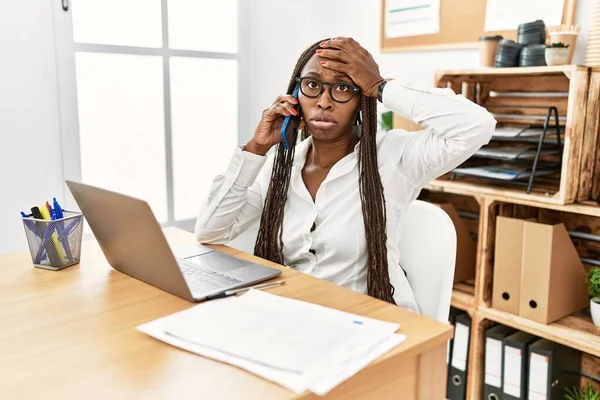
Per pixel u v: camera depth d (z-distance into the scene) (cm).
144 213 91
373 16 255
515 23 200
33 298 97
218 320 85
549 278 173
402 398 81
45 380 69
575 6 185
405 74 245
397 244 134
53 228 111
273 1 278
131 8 240
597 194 175
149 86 250
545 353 179
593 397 182
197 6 258
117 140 245
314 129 125
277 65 287
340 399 72
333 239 126
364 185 125
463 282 211
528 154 180
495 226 190
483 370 198
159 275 100
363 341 78
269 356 73
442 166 126
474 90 211
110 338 81
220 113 275
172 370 71
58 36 221
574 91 160
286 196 135
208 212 133
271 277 108
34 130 220
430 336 81
